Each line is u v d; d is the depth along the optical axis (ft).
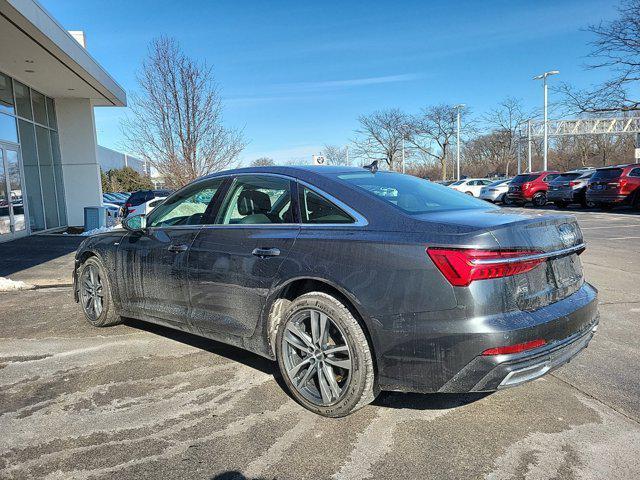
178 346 14.93
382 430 9.87
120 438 9.71
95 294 16.70
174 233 13.79
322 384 10.29
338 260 9.96
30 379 12.58
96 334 16.16
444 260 8.80
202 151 54.19
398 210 10.18
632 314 17.31
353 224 10.31
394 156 154.71
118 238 15.79
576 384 11.81
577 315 9.76
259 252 11.30
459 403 10.98
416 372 9.12
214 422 10.30
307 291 10.95
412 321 9.05
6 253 34.40
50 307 19.65
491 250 8.70
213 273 12.36
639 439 9.37
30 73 44.27
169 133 53.52
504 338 8.57
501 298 8.79
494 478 8.29
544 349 9.04
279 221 11.60
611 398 11.07
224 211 12.89
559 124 134.00
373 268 9.49
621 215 54.95
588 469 8.46
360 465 8.74
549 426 9.91
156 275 14.10
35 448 9.37
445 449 9.18
